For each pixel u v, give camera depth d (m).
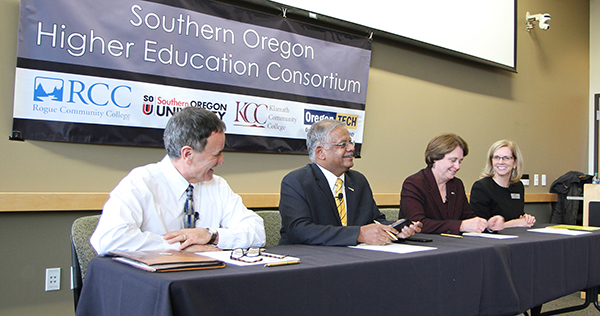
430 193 2.17
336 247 1.47
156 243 1.32
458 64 3.91
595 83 5.21
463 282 1.35
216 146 1.50
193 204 1.61
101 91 2.21
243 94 2.64
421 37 3.49
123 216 1.35
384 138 3.40
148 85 2.33
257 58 2.69
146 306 0.86
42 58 2.07
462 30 3.78
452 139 2.17
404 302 1.19
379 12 3.22
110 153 2.29
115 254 1.17
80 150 2.21
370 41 3.19
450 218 2.22
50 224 2.13
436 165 2.21
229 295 0.89
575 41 5.12
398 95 3.48
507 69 4.16
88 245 1.41
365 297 1.11
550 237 1.81
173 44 2.40
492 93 4.22
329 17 2.96
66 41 2.12
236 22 2.60
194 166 1.52
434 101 3.73
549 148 4.79
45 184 2.12
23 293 2.06
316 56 2.93
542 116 4.72
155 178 1.53
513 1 4.21
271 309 0.95
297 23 2.84
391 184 3.44
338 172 1.88
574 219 4.49
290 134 2.84
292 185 1.78
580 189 4.50
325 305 1.03
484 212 2.55
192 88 2.46
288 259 1.12
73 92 2.14
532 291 1.61
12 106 2.06
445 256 1.31
